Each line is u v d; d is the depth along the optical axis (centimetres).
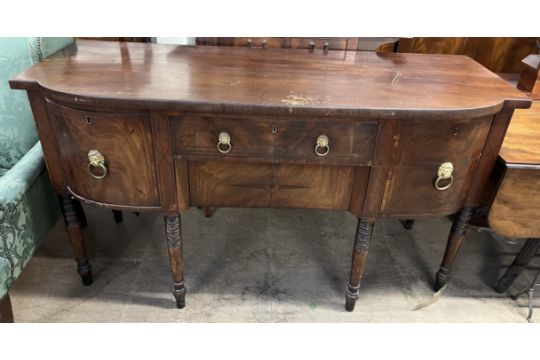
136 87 103
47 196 128
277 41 154
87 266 143
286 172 112
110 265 156
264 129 103
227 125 102
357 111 97
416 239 177
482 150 112
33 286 146
